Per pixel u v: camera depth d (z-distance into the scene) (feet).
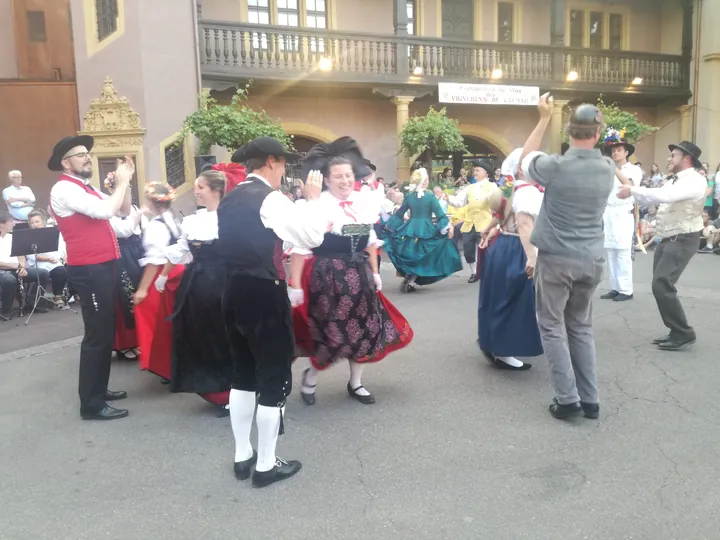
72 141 13.02
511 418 12.87
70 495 10.34
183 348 13.29
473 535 8.78
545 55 55.31
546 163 11.80
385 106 54.49
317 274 13.03
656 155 66.13
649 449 11.23
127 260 17.42
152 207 14.51
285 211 9.95
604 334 18.90
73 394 15.48
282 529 9.12
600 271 12.05
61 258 27.86
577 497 9.70
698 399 13.51
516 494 9.84
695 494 9.66
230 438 12.52
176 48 41.01
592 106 11.79
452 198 37.22
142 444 12.32
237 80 44.98
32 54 42.88
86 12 39.93
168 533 9.12
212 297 12.93
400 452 11.46
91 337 13.50
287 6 52.85
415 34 57.36
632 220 23.35
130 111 39.88
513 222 15.12
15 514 9.77
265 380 10.16
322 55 48.21
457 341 18.90
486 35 59.77
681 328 16.99
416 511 9.46
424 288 28.73
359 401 14.06
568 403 12.54
